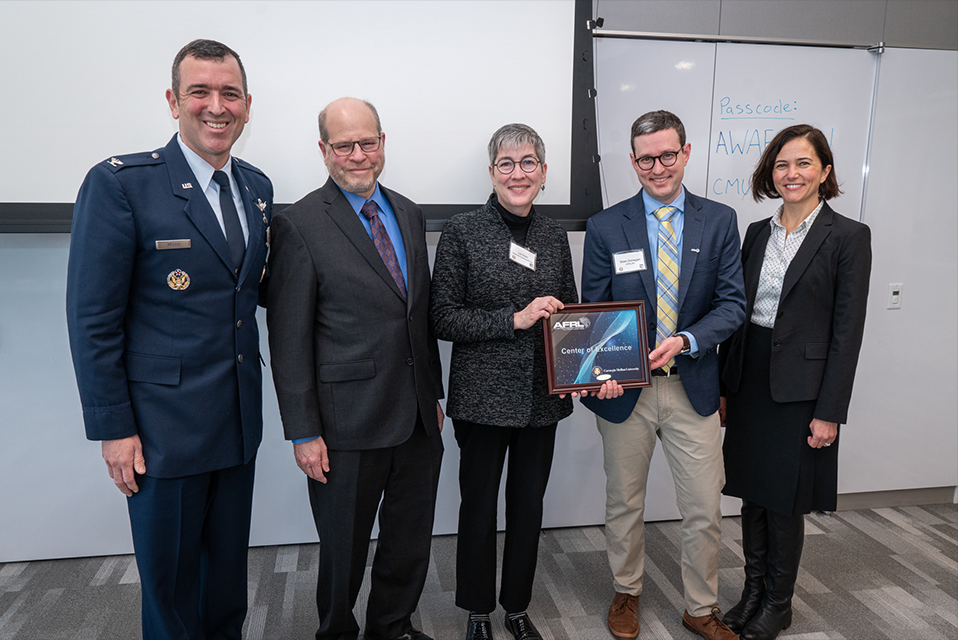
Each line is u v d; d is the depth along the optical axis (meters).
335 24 2.04
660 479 2.78
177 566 1.59
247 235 1.62
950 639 2.00
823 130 2.63
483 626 1.95
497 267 1.77
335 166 1.62
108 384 1.44
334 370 1.65
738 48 2.51
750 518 2.08
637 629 2.01
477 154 2.20
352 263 1.64
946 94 2.66
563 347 1.79
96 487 2.41
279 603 2.18
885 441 2.90
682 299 1.87
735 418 2.07
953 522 2.82
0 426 2.31
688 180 2.59
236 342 1.58
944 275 2.80
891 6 2.57
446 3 2.10
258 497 2.53
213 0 1.97
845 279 1.84
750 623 2.00
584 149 2.27
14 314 2.26
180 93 1.47
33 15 1.88
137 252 1.47
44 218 1.96
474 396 1.76
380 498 1.83
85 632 2.01
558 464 2.70
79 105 1.94
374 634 1.90
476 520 1.88
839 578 2.35
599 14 2.40
